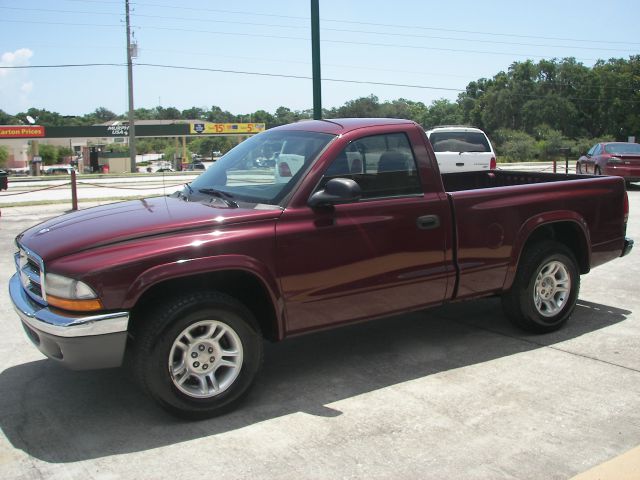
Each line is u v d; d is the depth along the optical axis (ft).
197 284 12.86
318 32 43.47
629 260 27.86
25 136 204.74
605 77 295.89
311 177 13.60
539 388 13.87
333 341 17.28
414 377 14.60
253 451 11.23
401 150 14.97
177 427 12.20
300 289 13.29
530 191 16.84
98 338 11.36
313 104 44.45
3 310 20.36
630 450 11.14
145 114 450.30
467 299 16.21
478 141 43.52
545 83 307.17
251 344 12.82
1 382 14.51
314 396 13.60
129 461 10.92
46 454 11.19
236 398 12.71
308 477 10.34
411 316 19.57
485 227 15.89
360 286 14.08
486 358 15.78
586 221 17.95
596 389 13.78
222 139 269.03
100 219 13.41
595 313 19.70
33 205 50.29
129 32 146.61
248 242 12.58
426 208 14.90
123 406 13.17
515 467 10.60
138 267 11.59
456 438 11.63
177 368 12.15
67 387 14.19
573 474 10.38
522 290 16.94
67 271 11.39
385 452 11.14
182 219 12.64
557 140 225.56
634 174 56.70
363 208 14.07
